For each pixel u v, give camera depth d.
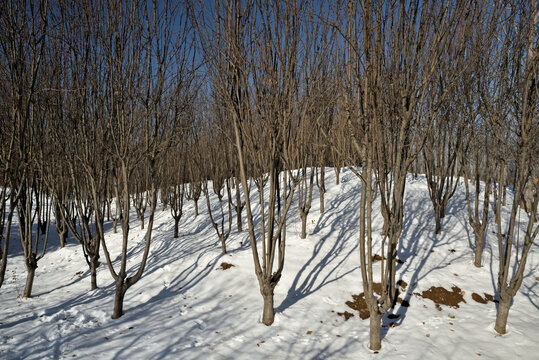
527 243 4.17
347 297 5.60
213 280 6.45
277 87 4.59
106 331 4.80
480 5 5.08
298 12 4.50
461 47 4.38
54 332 4.74
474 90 5.64
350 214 9.05
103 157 6.11
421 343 4.37
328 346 4.39
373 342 4.28
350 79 4.32
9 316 5.39
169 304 5.71
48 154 6.61
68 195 7.59
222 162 9.70
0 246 10.63
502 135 4.55
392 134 4.20
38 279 7.70
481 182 12.53
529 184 9.32
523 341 4.27
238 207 9.31
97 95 5.43
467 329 4.68
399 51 4.12
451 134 6.75
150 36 5.15
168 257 8.00
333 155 11.69
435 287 5.77
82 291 6.67
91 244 6.71
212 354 4.18
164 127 5.62
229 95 4.66
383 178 4.18
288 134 4.85
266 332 4.74
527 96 4.10
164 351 4.23
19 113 4.96
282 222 4.90
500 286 4.50
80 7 5.21
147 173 11.24
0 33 4.78
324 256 6.96
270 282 4.89
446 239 7.61
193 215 12.67
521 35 4.29
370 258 4.19
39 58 5.01
